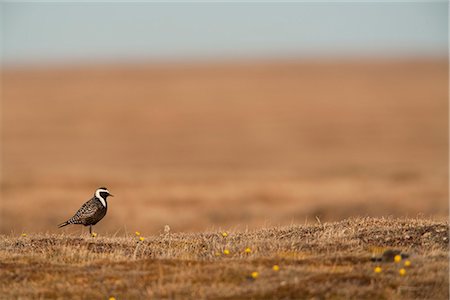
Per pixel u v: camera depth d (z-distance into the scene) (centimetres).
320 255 3828
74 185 11831
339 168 15812
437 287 3344
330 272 3525
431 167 15238
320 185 12081
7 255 3931
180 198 10619
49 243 4225
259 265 3650
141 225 8538
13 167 16688
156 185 12044
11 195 10631
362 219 4688
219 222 8850
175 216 9125
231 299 3266
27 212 9319
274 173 14512
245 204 10206
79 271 3638
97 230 8169
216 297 3284
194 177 13412
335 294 3291
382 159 19200
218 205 10088
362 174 13712
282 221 8912
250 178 13338
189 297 3291
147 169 16138
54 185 11744
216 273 3553
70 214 9344
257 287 3359
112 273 3591
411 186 11544
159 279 3491
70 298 3328
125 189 11519
